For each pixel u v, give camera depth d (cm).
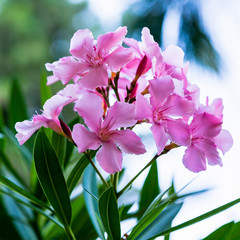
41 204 49
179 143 45
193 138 47
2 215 54
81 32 47
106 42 47
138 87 48
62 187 48
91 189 51
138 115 45
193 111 46
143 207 55
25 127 47
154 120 46
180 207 52
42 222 55
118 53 47
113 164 45
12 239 53
